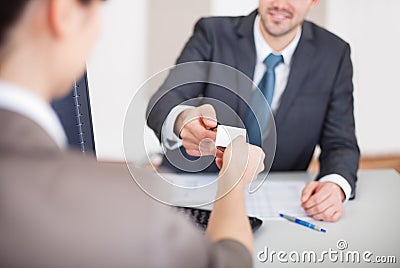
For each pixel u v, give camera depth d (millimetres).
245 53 1996
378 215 1355
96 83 2654
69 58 549
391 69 2652
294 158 1960
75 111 1076
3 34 504
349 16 2609
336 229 1263
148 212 507
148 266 491
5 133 495
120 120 2621
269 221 1297
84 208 489
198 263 528
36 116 514
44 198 487
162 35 2646
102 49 2654
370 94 2684
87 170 518
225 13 2586
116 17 2631
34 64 527
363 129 2721
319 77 1934
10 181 487
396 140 2723
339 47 1954
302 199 1382
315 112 1924
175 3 2609
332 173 1538
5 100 503
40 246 476
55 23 515
